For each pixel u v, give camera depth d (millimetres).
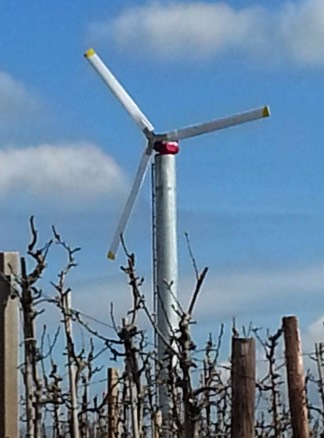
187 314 12977
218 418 16750
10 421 13086
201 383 15445
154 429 15312
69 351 14062
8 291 13195
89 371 16375
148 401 15664
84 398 16109
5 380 13109
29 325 13188
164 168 32312
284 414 18875
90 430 18344
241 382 12023
